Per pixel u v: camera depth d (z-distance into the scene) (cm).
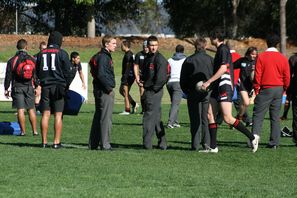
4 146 2694
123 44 4353
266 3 12394
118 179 1942
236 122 2566
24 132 3212
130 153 2505
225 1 12281
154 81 2670
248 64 3428
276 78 2698
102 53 2581
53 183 1870
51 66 2594
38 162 2230
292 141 3017
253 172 2098
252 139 2588
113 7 11269
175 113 3631
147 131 2684
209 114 2581
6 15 11869
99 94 2597
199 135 2647
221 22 12481
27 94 3172
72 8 11138
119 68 8750
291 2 11606
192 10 12425
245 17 12625
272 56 2697
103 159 2319
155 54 2675
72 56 4425
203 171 2103
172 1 12319
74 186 1833
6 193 1731
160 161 2302
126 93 4456
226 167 2194
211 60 2600
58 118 2623
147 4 11406
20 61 3144
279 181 1948
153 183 1889
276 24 12362
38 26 12150
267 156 2470
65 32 11375
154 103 2680
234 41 10769
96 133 2633
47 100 2628
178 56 3603
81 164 2198
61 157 2353
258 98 2716
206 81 2581
